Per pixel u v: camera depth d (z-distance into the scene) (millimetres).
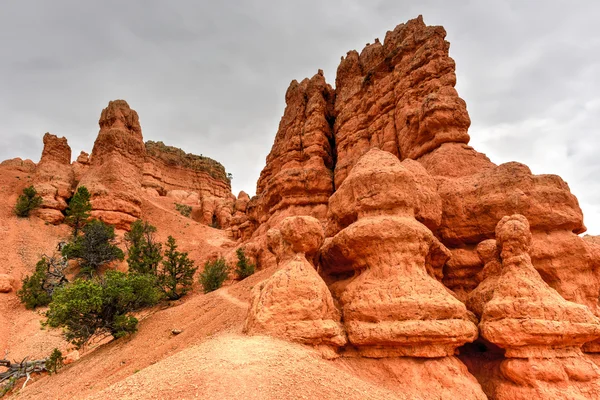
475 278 18672
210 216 80688
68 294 24281
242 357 10969
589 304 16609
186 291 38281
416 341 12938
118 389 10070
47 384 20562
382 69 34656
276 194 38125
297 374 10477
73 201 48781
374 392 11031
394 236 14859
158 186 88750
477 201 19594
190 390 9242
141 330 24766
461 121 24250
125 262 45219
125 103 67812
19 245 43844
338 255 17531
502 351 14523
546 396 11711
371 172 16828
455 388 12258
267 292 14359
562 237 17562
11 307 35000
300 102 43656
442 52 28438
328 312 14320
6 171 62031
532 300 13023
